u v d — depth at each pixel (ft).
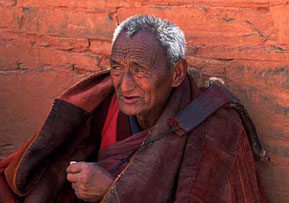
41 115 13.35
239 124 10.44
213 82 10.78
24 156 10.84
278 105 11.24
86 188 10.14
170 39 9.80
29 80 13.26
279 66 11.09
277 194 11.64
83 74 12.84
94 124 11.14
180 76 10.14
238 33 11.32
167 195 9.92
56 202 11.34
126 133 10.75
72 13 12.58
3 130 13.70
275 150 11.44
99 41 12.55
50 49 12.96
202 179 9.87
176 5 11.69
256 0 11.05
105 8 12.30
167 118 10.07
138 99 9.83
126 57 9.66
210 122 10.15
